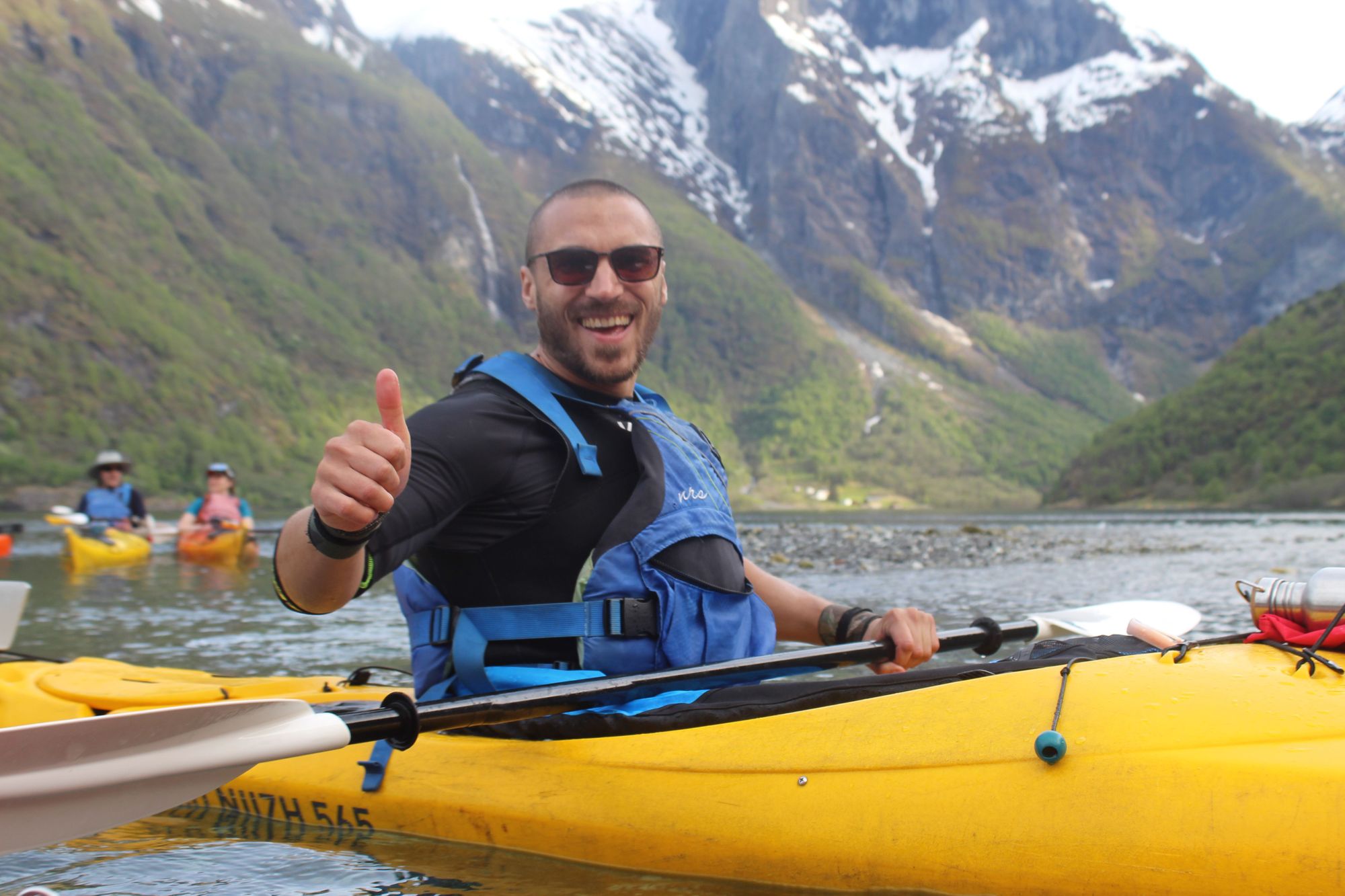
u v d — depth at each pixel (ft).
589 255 8.94
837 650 9.00
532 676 8.36
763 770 7.89
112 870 8.67
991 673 8.07
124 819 6.33
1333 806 6.09
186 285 490.90
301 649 22.38
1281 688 6.97
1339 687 6.90
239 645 22.95
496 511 8.32
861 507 586.04
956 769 7.28
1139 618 11.47
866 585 40.19
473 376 8.84
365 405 495.41
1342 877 5.91
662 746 8.38
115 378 351.87
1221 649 7.64
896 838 7.20
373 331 600.80
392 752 9.45
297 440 396.57
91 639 23.86
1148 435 343.46
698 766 8.12
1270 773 6.35
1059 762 6.94
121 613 28.91
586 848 8.26
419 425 7.95
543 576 8.52
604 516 8.67
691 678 8.13
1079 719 7.11
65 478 272.92
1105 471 347.77
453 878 8.13
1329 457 276.62
